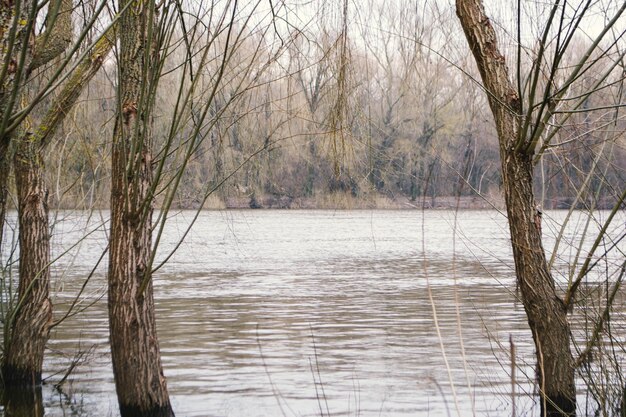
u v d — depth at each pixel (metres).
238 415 8.23
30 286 8.83
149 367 7.16
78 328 13.30
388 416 8.16
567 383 7.47
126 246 7.13
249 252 32.22
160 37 6.97
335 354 11.38
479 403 8.60
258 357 11.14
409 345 12.05
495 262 27.83
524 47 7.40
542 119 7.26
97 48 8.88
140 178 7.21
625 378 7.86
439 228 47.44
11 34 4.66
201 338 12.68
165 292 19.11
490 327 13.68
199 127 6.77
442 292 18.98
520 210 7.52
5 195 7.50
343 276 23.20
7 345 8.94
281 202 64.19
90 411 8.29
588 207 8.52
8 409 8.40
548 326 7.48
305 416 8.16
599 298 7.98
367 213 62.06
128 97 7.20
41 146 8.88
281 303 17.09
